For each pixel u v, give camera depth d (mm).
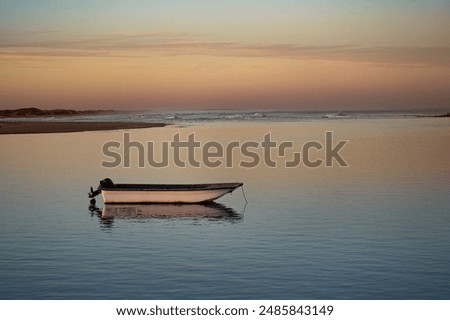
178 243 19516
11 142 53031
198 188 25891
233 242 19625
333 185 30672
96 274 16422
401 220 22672
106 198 26031
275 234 20656
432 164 37938
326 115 119750
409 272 16516
